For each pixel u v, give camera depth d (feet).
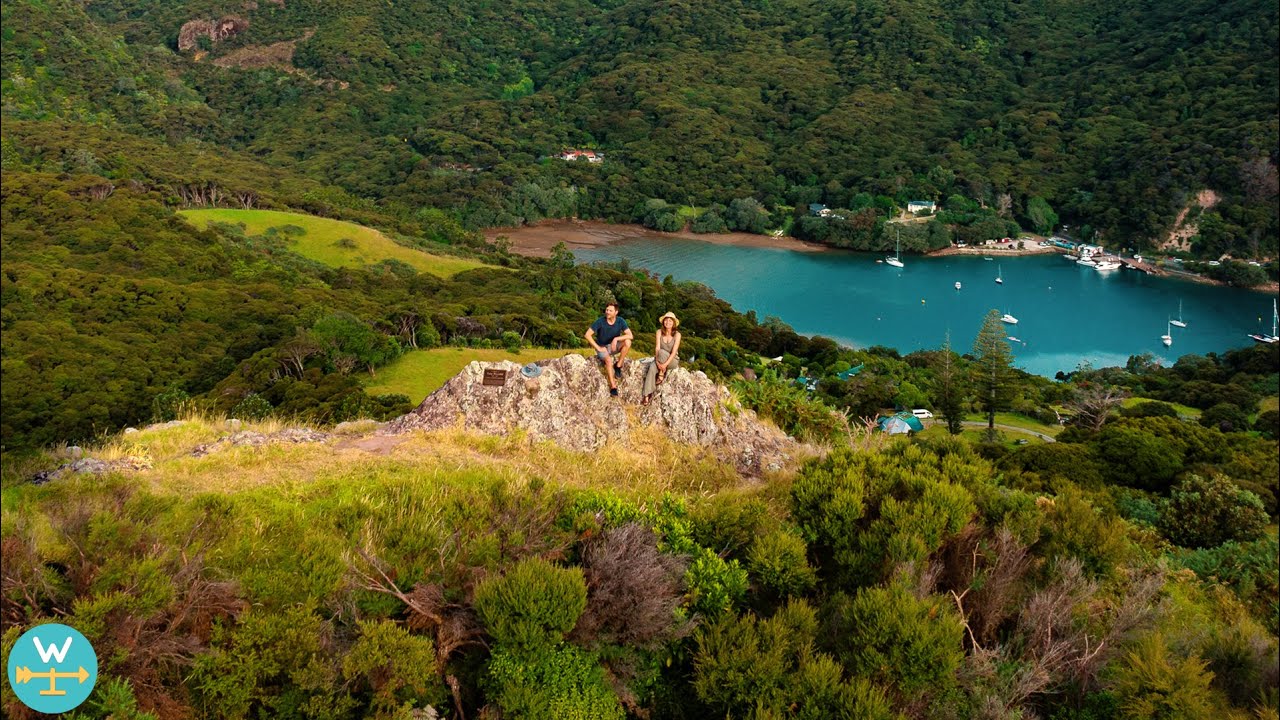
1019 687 18.11
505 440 30.83
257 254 216.33
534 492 22.18
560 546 19.48
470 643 17.02
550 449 30.48
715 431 32.73
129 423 68.80
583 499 22.20
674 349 33.12
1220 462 80.23
